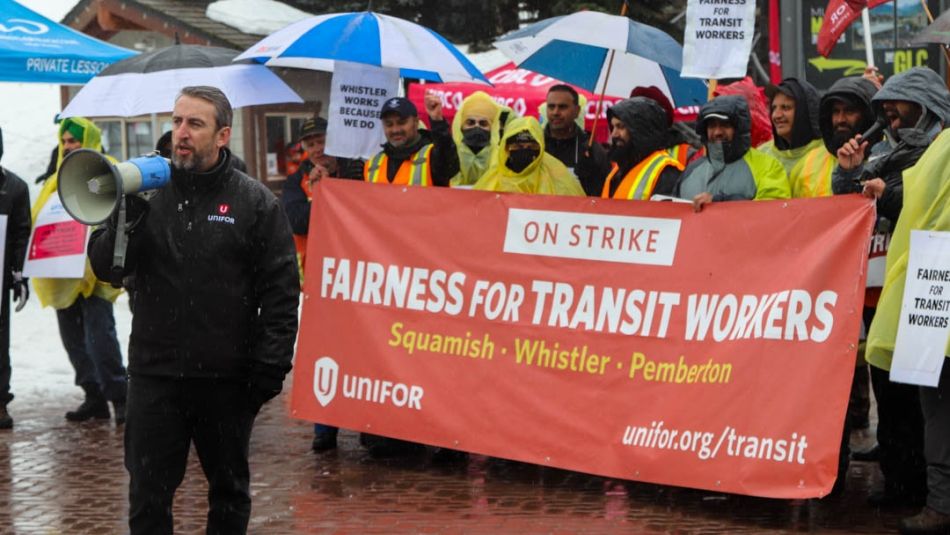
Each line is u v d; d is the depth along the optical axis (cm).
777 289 732
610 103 1338
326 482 836
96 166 573
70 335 1050
